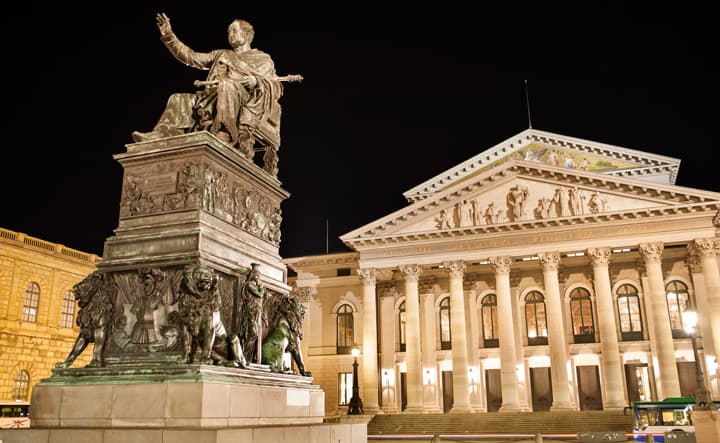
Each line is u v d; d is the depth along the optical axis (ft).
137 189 26.11
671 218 160.45
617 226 164.25
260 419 23.40
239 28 31.24
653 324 158.81
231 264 25.64
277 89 31.22
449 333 192.44
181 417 20.53
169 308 23.80
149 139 26.91
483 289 192.95
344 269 206.08
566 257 181.27
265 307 28.02
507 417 157.28
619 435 115.75
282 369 27.20
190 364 21.70
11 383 169.48
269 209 30.01
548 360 181.68
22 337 173.99
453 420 161.17
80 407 21.85
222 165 26.81
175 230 24.70
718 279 155.53
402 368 192.85
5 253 171.42
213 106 28.40
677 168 200.23
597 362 177.99
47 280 184.65
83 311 24.21
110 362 23.68
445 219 178.70
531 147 212.84
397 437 150.51
